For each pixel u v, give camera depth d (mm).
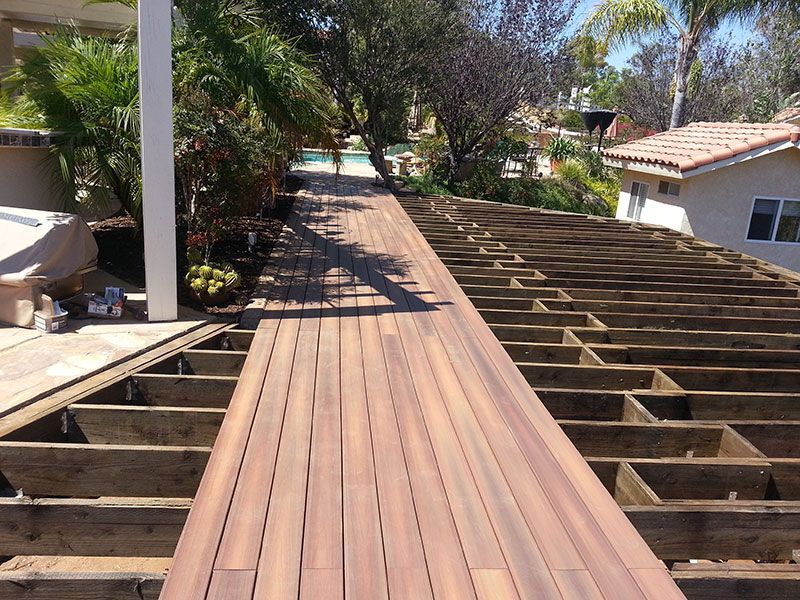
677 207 11320
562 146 22719
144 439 3785
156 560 3473
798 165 11016
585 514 3002
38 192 6594
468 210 12453
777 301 7203
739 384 4973
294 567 2562
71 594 2457
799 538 2994
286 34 13898
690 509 2977
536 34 17000
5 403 3723
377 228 10188
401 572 2572
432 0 14820
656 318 6191
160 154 5180
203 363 4750
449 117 17547
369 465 3338
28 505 2855
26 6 10258
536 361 5184
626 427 3857
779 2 16000
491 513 2982
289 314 5809
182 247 7391
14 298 5152
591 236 10281
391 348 5023
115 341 4926
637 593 2533
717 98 22500
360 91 15219
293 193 13867
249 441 3502
